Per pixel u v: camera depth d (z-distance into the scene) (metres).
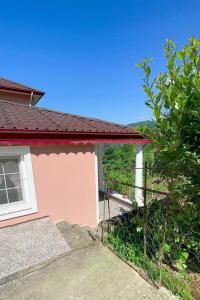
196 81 2.49
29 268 3.55
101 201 8.32
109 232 5.02
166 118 3.01
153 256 3.91
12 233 4.50
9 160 4.86
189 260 3.90
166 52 3.01
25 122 5.14
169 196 3.33
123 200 8.02
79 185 5.84
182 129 3.01
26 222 4.99
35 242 4.21
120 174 10.66
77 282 3.28
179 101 2.62
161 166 3.59
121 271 3.52
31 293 3.09
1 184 4.82
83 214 5.99
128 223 5.63
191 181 3.30
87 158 5.91
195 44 2.62
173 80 2.89
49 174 5.33
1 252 3.87
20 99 9.26
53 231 4.64
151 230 4.05
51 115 6.55
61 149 5.45
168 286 3.15
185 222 3.43
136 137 6.91
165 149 2.88
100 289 3.13
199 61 2.57
